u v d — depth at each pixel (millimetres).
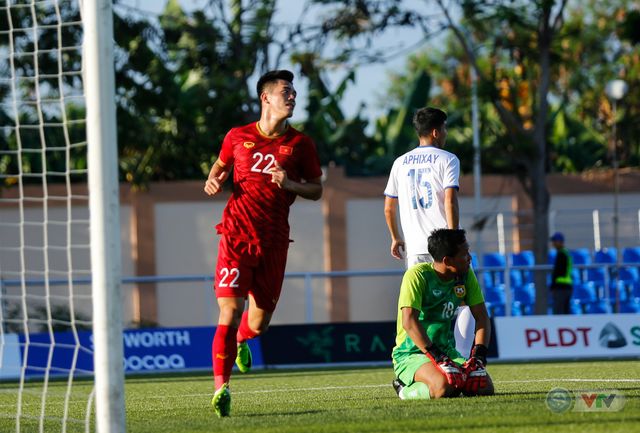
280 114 19984
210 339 42906
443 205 23000
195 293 73500
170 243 73812
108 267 15531
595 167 79688
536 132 68750
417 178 23078
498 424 16203
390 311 74438
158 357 42406
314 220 74625
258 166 20109
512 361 41781
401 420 17156
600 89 91812
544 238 68000
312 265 74562
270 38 69438
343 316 74125
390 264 74625
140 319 60531
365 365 42312
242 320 21641
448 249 20625
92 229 15609
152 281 44000
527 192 68938
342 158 81812
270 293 20594
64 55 62500
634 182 75875
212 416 19719
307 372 38312
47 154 71062
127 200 73688
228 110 68938
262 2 68875
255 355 42312
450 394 21000
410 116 82750
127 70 68000
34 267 70188
